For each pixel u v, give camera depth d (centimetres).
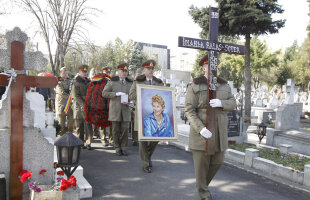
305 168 496
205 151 384
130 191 472
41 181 379
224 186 506
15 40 356
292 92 908
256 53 3778
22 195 368
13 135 359
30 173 342
